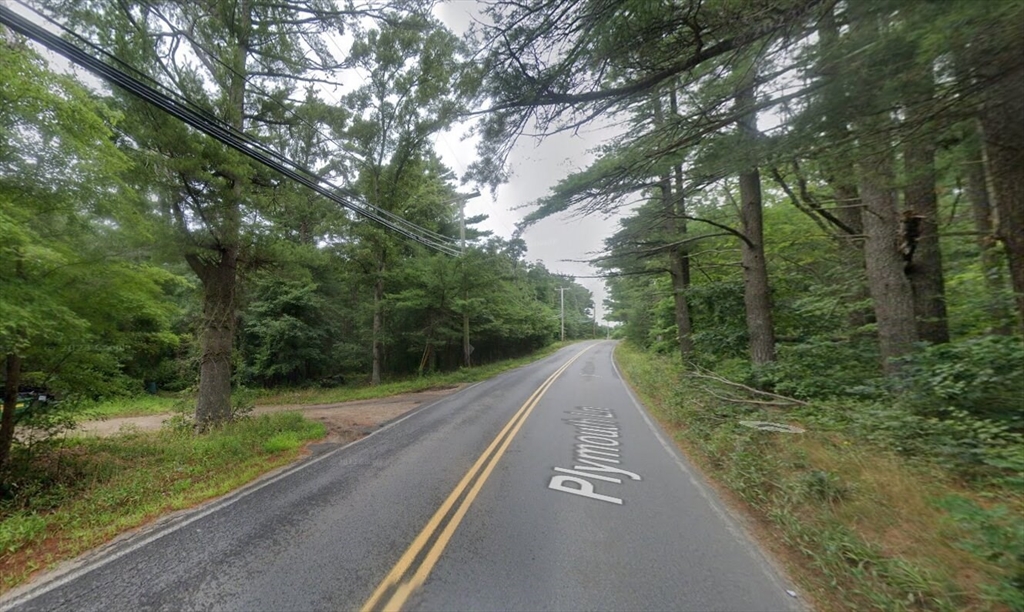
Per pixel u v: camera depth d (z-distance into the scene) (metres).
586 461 6.18
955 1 2.50
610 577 3.12
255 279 11.09
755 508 4.39
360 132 16.22
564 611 2.73
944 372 4.85
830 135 3.77
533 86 4.02
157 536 3.92
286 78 10.34
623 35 3.52
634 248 9.99
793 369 7.66
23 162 4.95
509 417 9.79
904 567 2.84
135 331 7.41
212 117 5.81
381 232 17.08
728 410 7.45
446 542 3.68
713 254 13.09
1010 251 4.54
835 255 9.77
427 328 21.17
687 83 4.16
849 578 2.99
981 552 2.85
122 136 6.90
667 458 6.34
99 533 4.04
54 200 5.26
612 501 4.62
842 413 5.79
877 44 2.90
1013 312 5.38
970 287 7.64
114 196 5.68
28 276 5.07
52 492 5.21
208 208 7.87
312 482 5.43
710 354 11.45
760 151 4.10
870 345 7.68
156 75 6.82
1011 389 4.54
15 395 5.78
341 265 17.67
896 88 3.11
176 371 19.06
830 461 4.50
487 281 20.55
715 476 5.45
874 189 6.22
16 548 3.76
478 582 3.06
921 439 4.55
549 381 17.52
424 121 16.11
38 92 4.56
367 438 8.05
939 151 5.07
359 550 3.56
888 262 6.16
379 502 4.64
